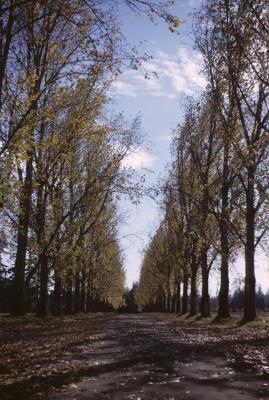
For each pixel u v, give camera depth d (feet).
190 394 28.04
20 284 107.65
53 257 106.32
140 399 26.96
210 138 124.57
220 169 119.96
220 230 113.60
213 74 97.76
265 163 92.53
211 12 73.41
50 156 88.33
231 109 98.22
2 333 74.43
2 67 57.82
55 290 147.33
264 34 69.82
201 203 121.08
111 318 169.07
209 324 103.04
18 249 107.65
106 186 107.65
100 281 275.80
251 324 89.20
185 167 154.40
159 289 291.17
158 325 107.14
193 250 155.22
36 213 96.43
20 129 68.44
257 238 102.89
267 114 89.92
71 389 30.58
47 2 53.52
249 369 36.73
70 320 122.42
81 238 124.06
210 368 37.32
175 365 38.93
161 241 248.93
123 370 37.32
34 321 100.22
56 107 79.36
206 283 137.80
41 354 49.96
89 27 53.21
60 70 75.36
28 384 32.86
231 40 75.36
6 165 65.67
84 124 86.12
